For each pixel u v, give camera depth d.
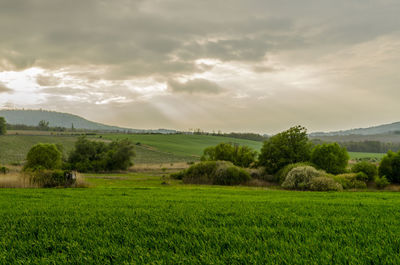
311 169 30.38
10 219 7.19
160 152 119.38
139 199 12.55
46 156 48.53
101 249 4.59
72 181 22.50
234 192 18.25
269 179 38.88
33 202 11.07
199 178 38.56
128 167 73.38
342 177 30.41
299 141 40.53
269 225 6.69
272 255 4.24
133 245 4.95
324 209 9.31
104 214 8.06
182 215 7.81
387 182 29.61
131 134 177.00
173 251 4.57
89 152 72.12
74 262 4.09
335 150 37.78
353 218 7.47
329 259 4.10
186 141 157.88
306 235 5.62
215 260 4.09
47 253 4.52
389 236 5.48
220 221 7.04
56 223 6.77
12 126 186.75
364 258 4.13
